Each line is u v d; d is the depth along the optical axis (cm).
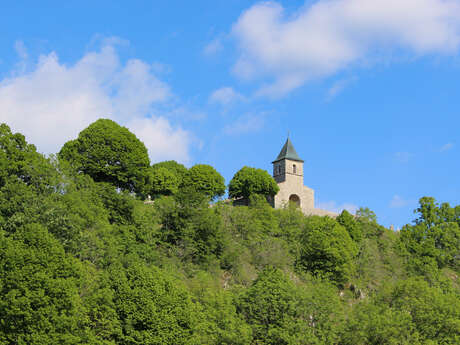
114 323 5359
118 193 8400
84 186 8112
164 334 5466
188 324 5697
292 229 9625
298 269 8669
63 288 5044
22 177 7225
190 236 7912
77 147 9406
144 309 5491
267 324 6525
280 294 6681
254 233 9012
